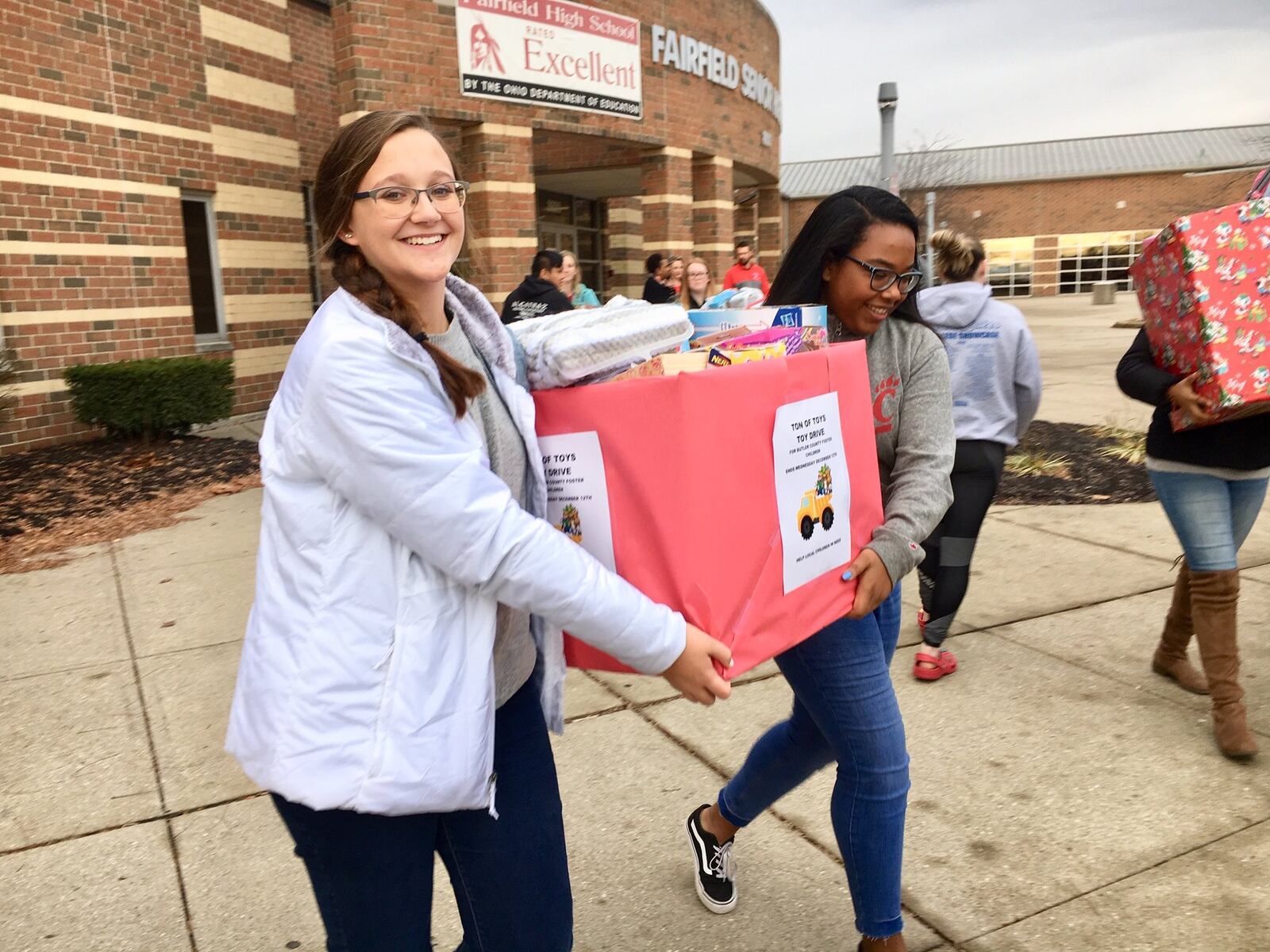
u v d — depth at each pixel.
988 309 3.66
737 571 1.55
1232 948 2.25
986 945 2.29
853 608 1.84
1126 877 2.52
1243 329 2.81
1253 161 37.09
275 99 11.50
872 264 1.93
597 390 1.53
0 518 6.50
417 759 1.37
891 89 11.26
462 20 9.99
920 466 1.98
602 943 2.33
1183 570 3.54
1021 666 3.87
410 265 1.42
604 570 1.42
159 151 9.66
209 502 7.00
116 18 9.12
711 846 2.42
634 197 19.59
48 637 4.37
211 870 2.63
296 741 1.37
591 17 11.30
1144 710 3.47
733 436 1.53
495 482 1.37
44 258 8.59
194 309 10.49
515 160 10.65
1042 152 46.38
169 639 4.31
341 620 1.37
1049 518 6.12
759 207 18.41
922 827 2.78
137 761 3.22
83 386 8.41
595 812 2.90
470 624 1.42
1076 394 11.68
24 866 2.66
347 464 1.32
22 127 8.35
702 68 13.65
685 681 1.49
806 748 2.20
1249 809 2.82
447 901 2.51
